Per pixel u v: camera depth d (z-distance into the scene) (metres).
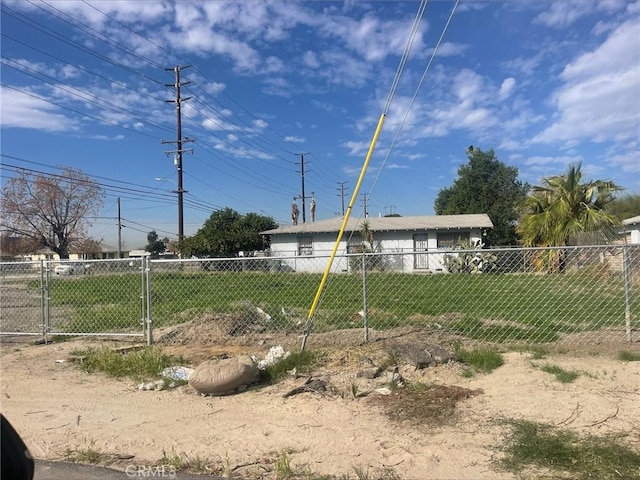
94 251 52.81
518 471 3.69
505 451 4.00
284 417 4.89
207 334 8.32
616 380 5.44
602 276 11.45
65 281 15.34
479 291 13.29
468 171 47.72
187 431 4.67
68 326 9.94
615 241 18.05
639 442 4.03
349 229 30.52
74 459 4.16
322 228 31.30
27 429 4.78
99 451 4.28
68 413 5.20
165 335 8.45
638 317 8.87
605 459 3.78
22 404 5.48
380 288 14.52
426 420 4.67
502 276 14.52
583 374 5.68
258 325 8.82
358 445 4.23
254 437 4.48
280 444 4.32
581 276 11.88
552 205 18.03
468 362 6.27
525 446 4.04
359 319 9.52
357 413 4.91
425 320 9.27
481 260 16.12
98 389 5.98
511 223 45.50
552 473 3.63
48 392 5.89
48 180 47.25
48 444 4.45
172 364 6.80
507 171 46.84
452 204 47.81
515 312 10.11
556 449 3.96
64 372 6.74
